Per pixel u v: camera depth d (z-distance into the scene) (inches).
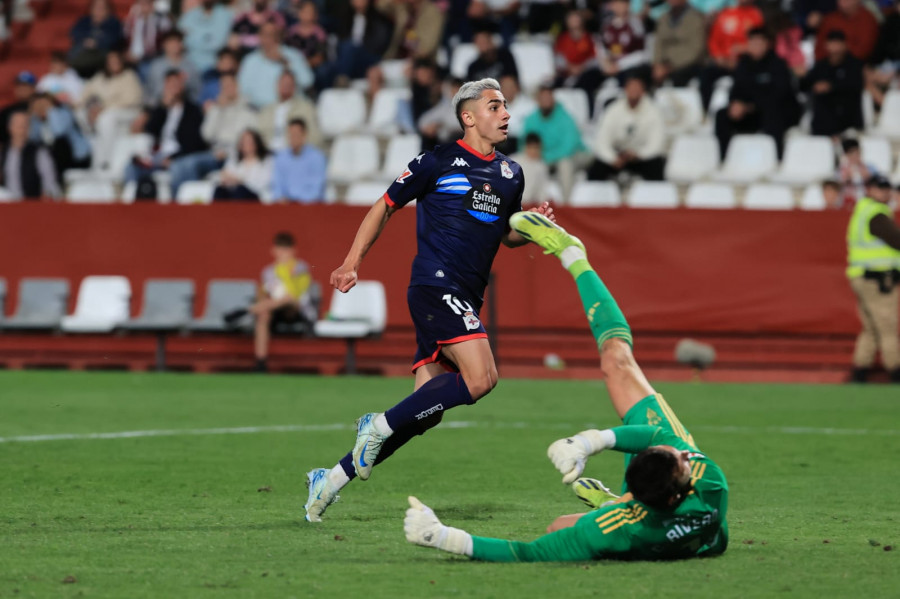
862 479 1197.7
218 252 2464.3
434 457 1332.4
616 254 2361.0
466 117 960.3
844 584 716.7
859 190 2453.2
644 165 2591.0
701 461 753.0
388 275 2432.3
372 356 2458.2
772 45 2758.4
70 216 2506.2
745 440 1501.0
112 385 2164.1
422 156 948.6
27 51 3695.9
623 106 2605.8
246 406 1845.5
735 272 2341.3
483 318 2415.1
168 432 1534.2
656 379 2368.4
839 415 1776.6
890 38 2901.1
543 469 1246.9
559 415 1763.0
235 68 2955.2
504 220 960.3
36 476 1169.4
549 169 2618.1
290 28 3051.2
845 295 2329.0
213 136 2832.2
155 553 807.7
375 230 940.0
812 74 2741.1
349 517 963.3
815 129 2696.9
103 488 1102.4
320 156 2546.8
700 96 2795.3
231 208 2460.6
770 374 2352.4
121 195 2864.2
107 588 702.5
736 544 845.8
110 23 3341.5
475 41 2812.5
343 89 3014.3
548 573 740.7
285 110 2797.7
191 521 938.1
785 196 2534.5
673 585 709.3
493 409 1843.0
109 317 2466.8
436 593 690.8
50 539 856.3
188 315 2434.8
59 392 2034.9
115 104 3147.1
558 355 2404.0
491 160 959.6
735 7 2898.6
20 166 2778.1
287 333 2386.8
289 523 932.0
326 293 2438.5
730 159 2664.9
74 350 2546.8
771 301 2337.6
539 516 974.4
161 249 2481.5
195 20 3218.5
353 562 778.8
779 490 1127.6
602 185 2576.3
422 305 939.3
